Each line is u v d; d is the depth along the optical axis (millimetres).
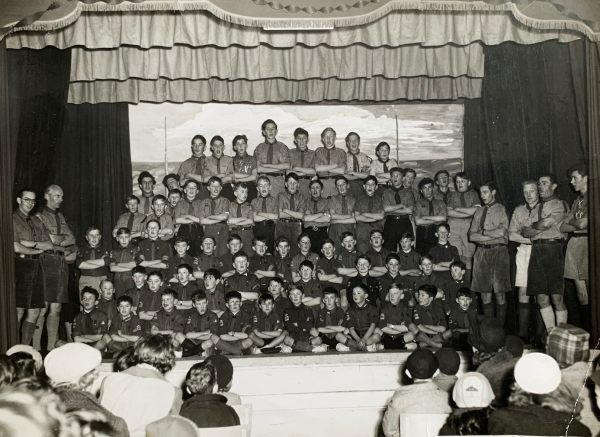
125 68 8000
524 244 8070
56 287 7875
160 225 8344
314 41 7125
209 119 8945
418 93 8969
